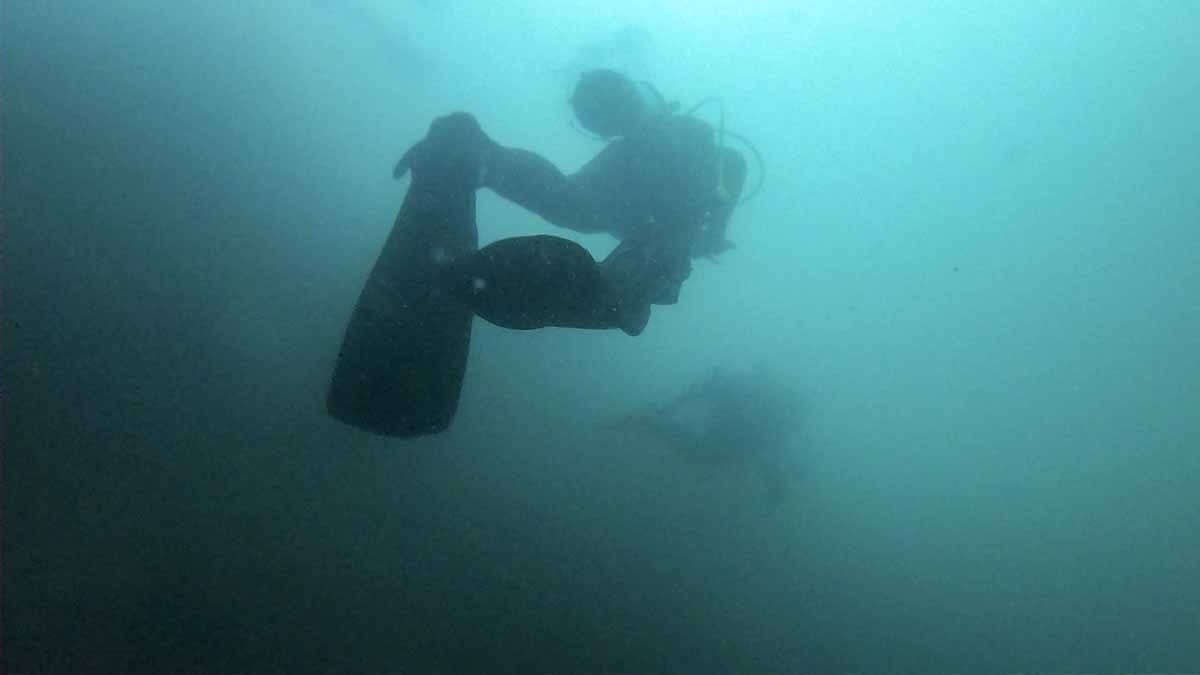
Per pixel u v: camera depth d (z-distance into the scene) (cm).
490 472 392
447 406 247
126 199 332
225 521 262
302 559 268
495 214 682
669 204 237
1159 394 2008
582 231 277
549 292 188
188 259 336
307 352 346
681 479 520
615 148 258
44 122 329
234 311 337
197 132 398
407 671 247
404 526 314
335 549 280
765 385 555
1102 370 1992
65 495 235
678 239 237
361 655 244
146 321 301
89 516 234
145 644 211
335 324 367
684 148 240
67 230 301
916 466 1190
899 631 507
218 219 367
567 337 590
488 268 184
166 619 221
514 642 288
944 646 523
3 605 200
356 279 404
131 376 280
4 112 319
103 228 314
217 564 246
